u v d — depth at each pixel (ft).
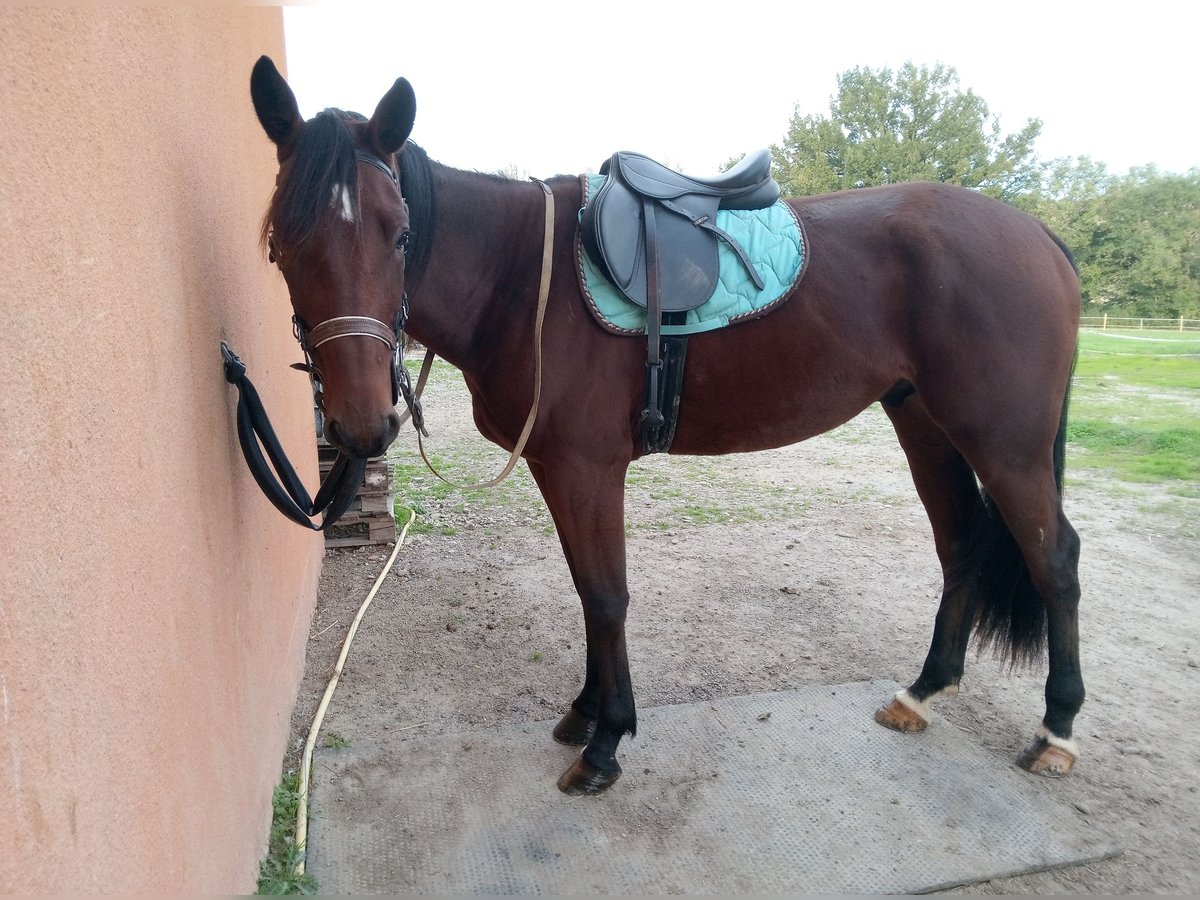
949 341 6.41
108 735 2.92
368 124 5.08
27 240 2.50
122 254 3.42
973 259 6.34
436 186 6.04
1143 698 8.09
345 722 7.70
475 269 6.18
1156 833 6.04
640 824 6.15
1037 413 6.45
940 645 7.44
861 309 6.48
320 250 4.54
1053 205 103.65
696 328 6.22
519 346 6.16
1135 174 124.47
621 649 6.51
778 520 14.47
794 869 5.64
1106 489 16.30
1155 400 27.81
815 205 6.90
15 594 2.29
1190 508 14.92
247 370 6.26
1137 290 110.93
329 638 9.61
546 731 7.47
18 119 2.49
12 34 2.48
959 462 7.56
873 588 11.16
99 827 2.79
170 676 3.70
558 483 6.29
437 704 8.07
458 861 5.73
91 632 2.82
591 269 6.15
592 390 6.14
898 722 7.38
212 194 5.39
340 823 6.14
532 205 6.32
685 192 6.43
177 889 3.62
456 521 14.16
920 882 5.48
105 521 3.02
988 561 7.22
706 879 5.55
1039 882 5.55
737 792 6.51
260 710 5.99
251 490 6.03
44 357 2.57
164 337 3.98
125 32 3.67
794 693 8.04
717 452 7.11
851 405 6.81
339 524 12.84
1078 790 6.54
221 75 5.97
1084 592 10.97
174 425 4.05
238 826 4.93
